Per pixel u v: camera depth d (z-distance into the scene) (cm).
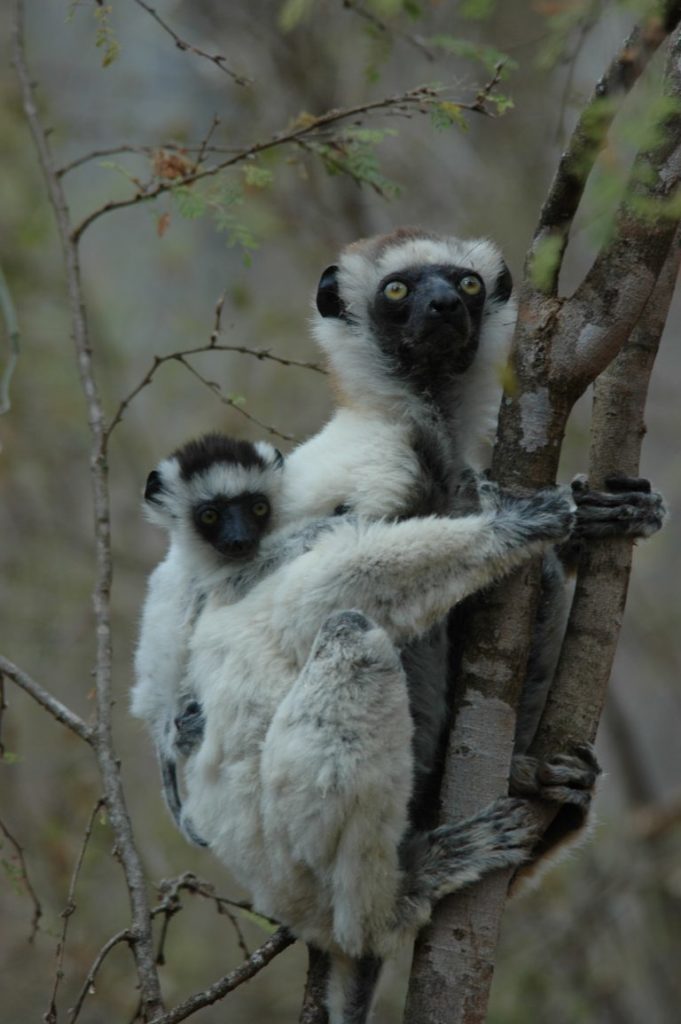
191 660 961
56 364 1914
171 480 1052
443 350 1009
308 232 1898
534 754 852
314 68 1828
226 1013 1630
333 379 1073
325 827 830
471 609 851
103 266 2131
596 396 896
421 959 826
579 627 859
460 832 826
